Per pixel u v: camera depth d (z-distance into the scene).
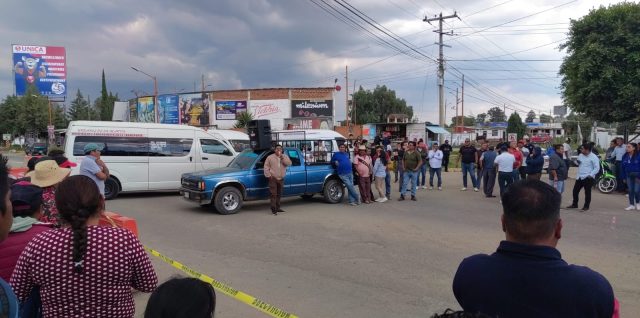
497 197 14.58
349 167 13.00
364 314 4.91
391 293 5.57
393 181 19.55
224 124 46.34
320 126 44.72
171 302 1.64
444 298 5.40
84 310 2.36
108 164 14.03
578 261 6.98
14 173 9.60
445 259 7.10
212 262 6.94
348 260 7.05
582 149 11.91
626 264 6.81
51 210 4.35
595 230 9.28
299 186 12.73
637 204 11.93
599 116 19.28
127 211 11.82
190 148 15.36
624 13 17.98
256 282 5.98
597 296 1.80
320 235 8.87
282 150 11.69
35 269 2.34
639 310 5.05
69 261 2.34
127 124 14.51
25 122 59.28
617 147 15.63
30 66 60.62
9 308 1.55
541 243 1.98
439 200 13.91
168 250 7.70
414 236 8.75
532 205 1.94
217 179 11.34
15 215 3.09
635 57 17.36
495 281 1.94
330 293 5.57
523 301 1.86
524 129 70.00
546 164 23.70
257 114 45.47
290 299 5.36
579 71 18.69
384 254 7.40
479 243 8.17
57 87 62.12
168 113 48.91
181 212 11.70
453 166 28.06
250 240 8.45
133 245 2.50
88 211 2.44
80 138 13.80
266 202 13.49
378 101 73.19
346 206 12.77
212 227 9.72
